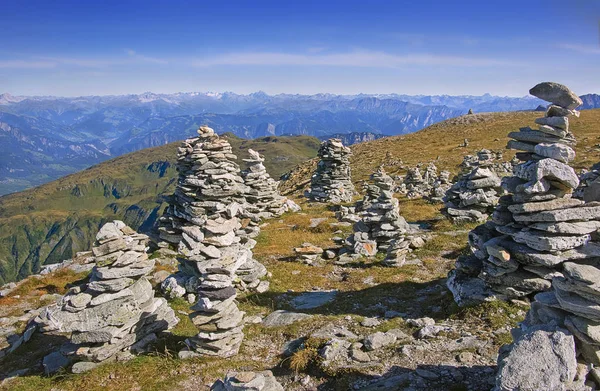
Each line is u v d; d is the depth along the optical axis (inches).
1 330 673.6
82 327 506.0
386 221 983.0
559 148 483.8
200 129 1074.7
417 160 3624.5
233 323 523.5
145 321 570.9
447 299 626.5
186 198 1050.1
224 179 1033.5
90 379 481.4
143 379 478.0
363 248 949.8
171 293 731.4
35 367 543.2
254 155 1530.5
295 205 1656.0
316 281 820.6
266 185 1530.5
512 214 568.7
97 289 522.0
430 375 413.4
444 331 508.7
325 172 1862.7
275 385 400.2
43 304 786.2
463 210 1190.9
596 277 343.9
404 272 816.3
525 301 545.0
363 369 444.5
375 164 3836.1
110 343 518.9
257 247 1098.1
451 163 3235.7
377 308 642.8
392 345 491.5
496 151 3555.6
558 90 487.8
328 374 448.1
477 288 583.8
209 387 453.7
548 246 482.3
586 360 352.5
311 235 1216.8
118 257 538.0
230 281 549.3
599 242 494.0
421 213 1398.9
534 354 338.3
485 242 593.3
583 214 478.3
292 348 527.2
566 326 363.3
